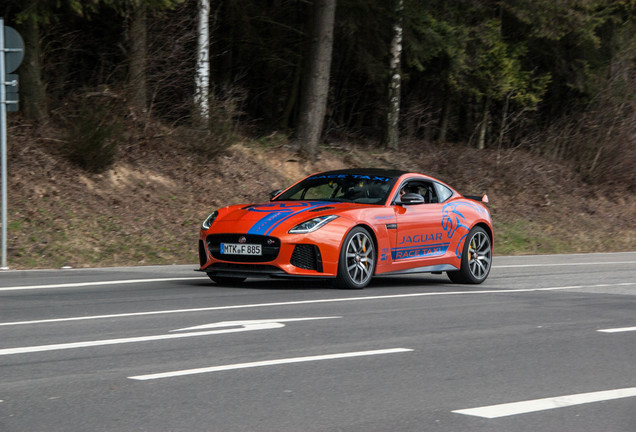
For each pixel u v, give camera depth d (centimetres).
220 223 1062
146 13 1875
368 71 2555
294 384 542
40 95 1805
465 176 2581
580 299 1048
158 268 1369
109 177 1752
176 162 1934
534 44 3164
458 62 2697
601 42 3244
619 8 3225
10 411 465
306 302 937
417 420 464
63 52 1966
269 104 2572
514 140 3083
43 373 559
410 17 2516
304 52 2500
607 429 455
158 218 1697
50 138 1745
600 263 1731
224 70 2438
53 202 1587
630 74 3170
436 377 575
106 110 1759
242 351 647
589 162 2912
